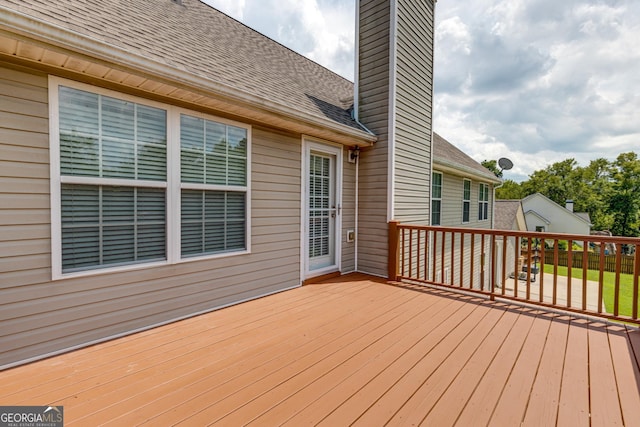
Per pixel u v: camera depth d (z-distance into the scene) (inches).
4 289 81.5
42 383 75.0
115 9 114.3
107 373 80.0
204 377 78.4
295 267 166.2
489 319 120.4
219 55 140.9
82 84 93.0
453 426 60.7
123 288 103.4
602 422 62.1
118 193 102.5
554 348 95.8
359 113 203.6
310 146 171.5
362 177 201.2
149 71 92.7
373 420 62.2
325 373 80.7
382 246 190.9
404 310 130.4
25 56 80.7
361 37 203.3
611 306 332.8
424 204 227.9
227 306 134.4
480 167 411.8
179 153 116.4
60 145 89.7
